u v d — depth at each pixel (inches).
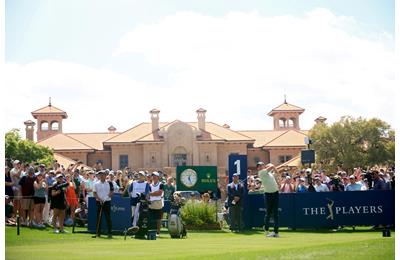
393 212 843.4
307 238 686.5
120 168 3577.8
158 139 3558.1
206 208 914.7
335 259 436.8
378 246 508.4
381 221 842.2
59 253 521.0
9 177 780.0
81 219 868.0
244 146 3624.5
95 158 3651.6
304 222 849.5
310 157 1129.4
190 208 914.7
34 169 858.8
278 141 3683.6
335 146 2810.0
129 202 784.3
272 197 729.0
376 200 844.0
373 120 2807.6
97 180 808.9
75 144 3617.1
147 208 712.4
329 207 845.2
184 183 1048.8
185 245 591.8
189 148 3570.4
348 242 557.0
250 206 887.1
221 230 896.3
